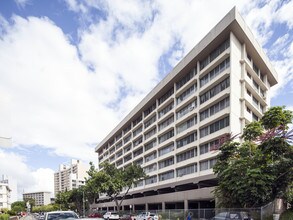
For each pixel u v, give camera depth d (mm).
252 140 22750
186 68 42188
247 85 35000
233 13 32156
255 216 17531
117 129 76375
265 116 22062
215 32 34781
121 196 65688
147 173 54594
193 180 37188
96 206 83562
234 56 33375
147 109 59469
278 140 19391
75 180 137000
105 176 42812
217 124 34500
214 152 32594
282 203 19562
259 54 37500
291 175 19234
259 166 19375
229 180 20047
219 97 33844
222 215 17531
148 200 48594
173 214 30469
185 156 41562
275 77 44719
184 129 42719
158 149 50969
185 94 43562
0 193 107562
